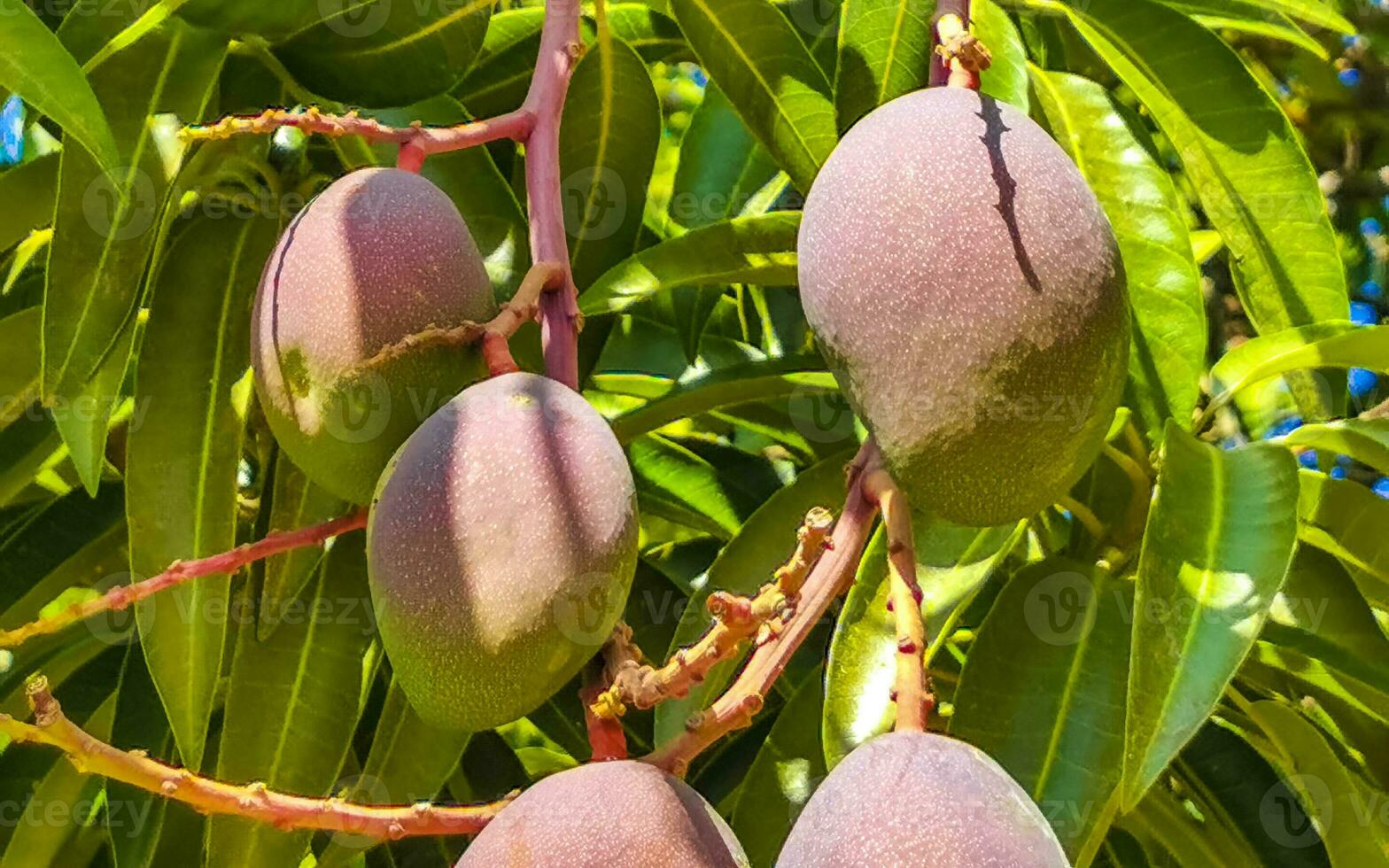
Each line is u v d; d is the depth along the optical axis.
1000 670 1.06
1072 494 1.17
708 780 1.18
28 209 1.18
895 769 0.89
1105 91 1.19
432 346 0.99
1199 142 1.22
